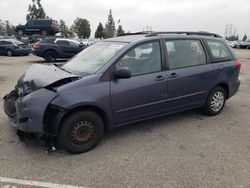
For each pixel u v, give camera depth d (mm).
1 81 9453
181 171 3512
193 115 5645
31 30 31328
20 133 4043
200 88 5156
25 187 3172
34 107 3637
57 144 4113
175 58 4824
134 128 4930
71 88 3799
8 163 3684
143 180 3318
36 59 18406
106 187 3186
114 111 4176
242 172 3494
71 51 16609
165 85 4617
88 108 3984
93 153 4004
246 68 14367
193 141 4414
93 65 4332
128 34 5258
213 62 5355
